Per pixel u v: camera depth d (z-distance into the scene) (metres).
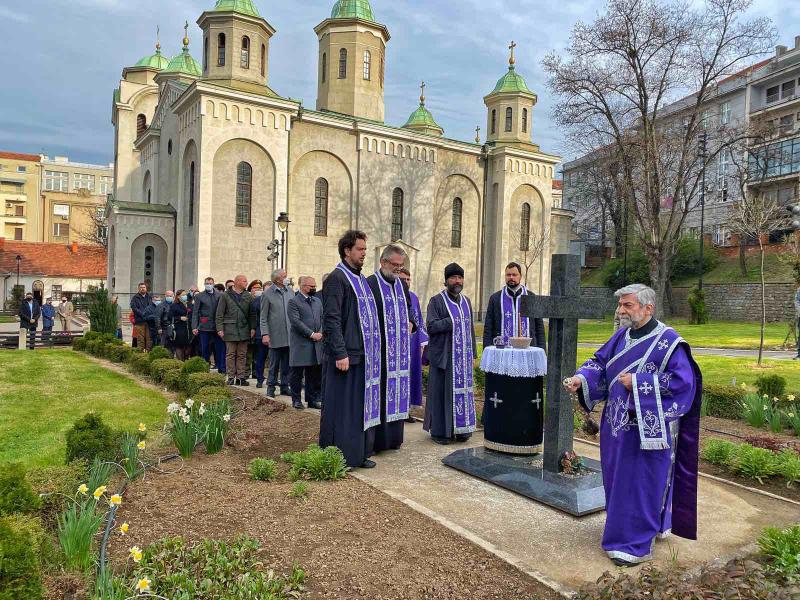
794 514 4.96
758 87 45.47
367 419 5.90
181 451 6.03
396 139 32.19
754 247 38.03
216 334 12.28
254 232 27.58
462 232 36.00
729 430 8.00
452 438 7.19
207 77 28.50
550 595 3.46
